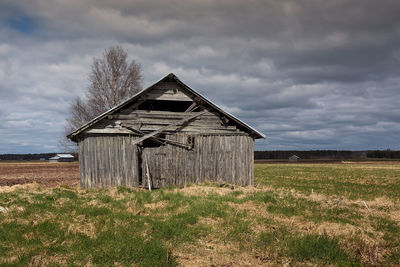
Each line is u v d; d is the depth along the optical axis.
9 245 7.39
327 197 15.37
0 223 8.80
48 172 43.91
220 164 17.95
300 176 34.31
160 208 11.32
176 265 6.72
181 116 17.64
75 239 7.83
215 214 10.50
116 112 16.97
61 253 7.06
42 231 8.27
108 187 16.47
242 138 18.38
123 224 9.13
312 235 8.47
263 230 9.02
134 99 17.14
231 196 13.54
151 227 8.91
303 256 7.34
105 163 16.69
